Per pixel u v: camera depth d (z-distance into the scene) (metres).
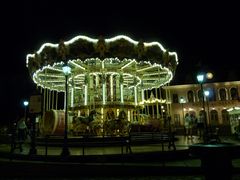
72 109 23.25
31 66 21.00
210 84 45.62
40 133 23.06
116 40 17.67
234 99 44.53
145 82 29.09
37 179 10.93
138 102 25.22
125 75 23.81
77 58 17.80
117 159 12.17
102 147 15.98
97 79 22.42
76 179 10.55
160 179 9.94
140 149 14.13
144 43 18.25
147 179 10.02
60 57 18.02
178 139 21.31
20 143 14.85
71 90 23.72
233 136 30.06
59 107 36.16
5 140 24.98
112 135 18.41
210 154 4.46
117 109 21.94
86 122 19.44
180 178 10.03
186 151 13.38
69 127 21.67
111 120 19.36
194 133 28.00
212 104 44.84
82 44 17.64
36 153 13.51
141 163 11.84
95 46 17.58
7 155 14.95
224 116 44.06
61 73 24.19
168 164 11.52
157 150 13.42
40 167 11.73
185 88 46.38
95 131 19.33
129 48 17.89
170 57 20.75
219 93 45.47
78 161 12.08
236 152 4.52
